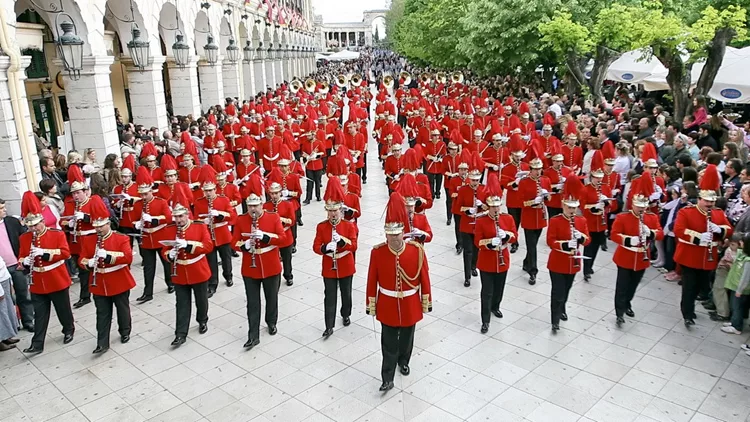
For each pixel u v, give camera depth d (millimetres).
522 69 26984
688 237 8953
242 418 7270
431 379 8000
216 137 17031
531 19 21562
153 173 12914
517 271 11844
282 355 8758
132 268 12641
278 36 43438
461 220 11086
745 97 16328
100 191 11992
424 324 9578
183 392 7867
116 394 7887
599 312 9938
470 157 11000
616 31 18344
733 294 9016
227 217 11008
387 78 40125
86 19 14547
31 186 12070
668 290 10789
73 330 9523
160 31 21859
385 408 7391
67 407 7637
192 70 22656
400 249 7500
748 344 8648
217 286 11375
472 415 7203
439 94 30609
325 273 9125
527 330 9328
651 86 21969
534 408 7312
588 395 7559
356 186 12180
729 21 14930
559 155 12562
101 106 15234
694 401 7402
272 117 19719
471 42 23781
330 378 8109
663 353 8555
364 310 10227
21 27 14727
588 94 22094
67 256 9117
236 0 29719
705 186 8883
